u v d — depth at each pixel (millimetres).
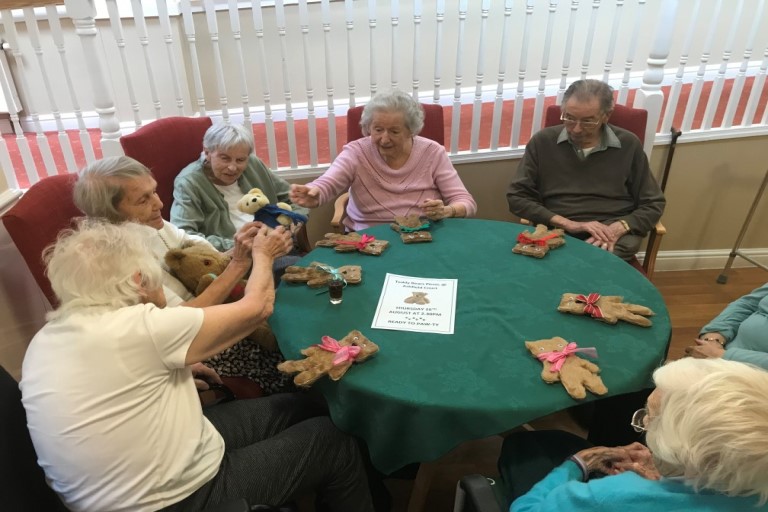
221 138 2029
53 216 1679
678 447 793
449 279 1647
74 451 1067
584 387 1199
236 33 2541
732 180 2832
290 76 3799
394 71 2674
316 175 2789
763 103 3496
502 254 1792
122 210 1638
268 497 1278
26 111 3748
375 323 1445
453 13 3738
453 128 2748
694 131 2730
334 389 1295
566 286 1596
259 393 1665
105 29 3422
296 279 1650
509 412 1152
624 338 1359
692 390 805
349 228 2369
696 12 2516
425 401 1175
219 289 1536
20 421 1140
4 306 1855
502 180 2854
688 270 3068
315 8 3617
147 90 3615
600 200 2350
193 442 1178
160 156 2195
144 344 1098
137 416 1095
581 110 2139
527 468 1304
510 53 3896
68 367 1069
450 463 1887
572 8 2541
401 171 2256
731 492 768
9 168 2391
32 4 2281
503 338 1370
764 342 1582
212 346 1198
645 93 2568
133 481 1096
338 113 3881
